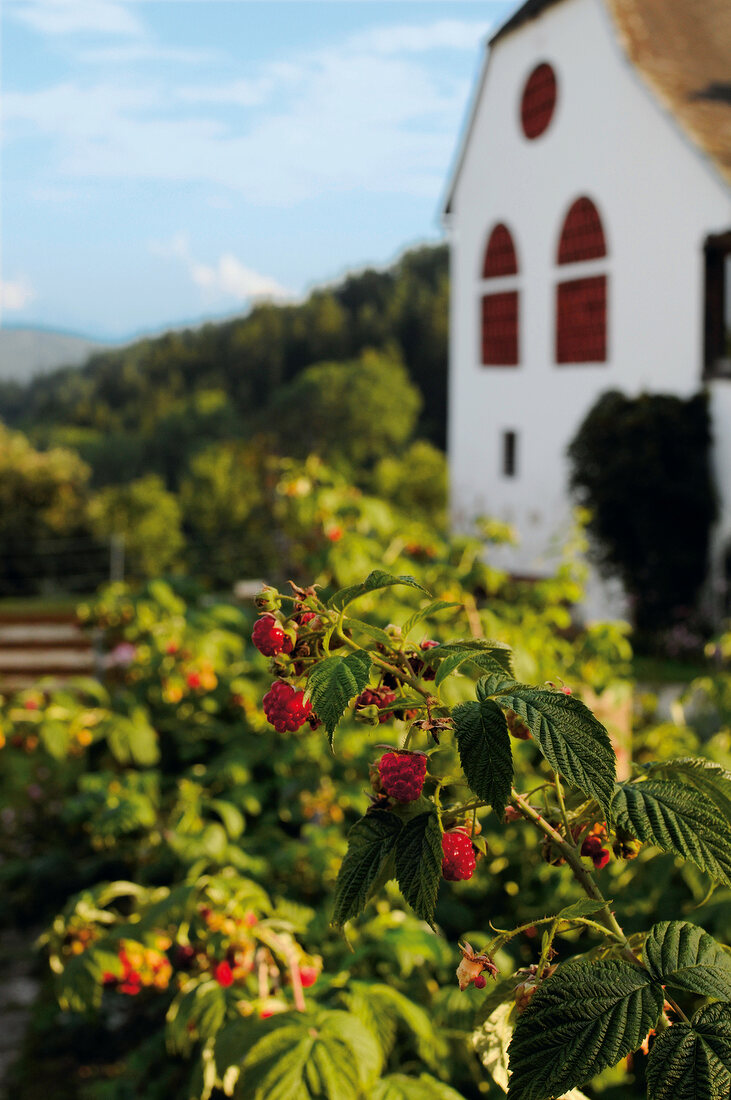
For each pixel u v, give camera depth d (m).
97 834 4.15
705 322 15.71
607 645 4.99
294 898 3.73
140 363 81.06
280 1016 2.12
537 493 19.30
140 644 6.07
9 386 90.06
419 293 73.88
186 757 5.19
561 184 18.39
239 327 76.94
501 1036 1.49
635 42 16.86
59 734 4.85
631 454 15.52
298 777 4.58
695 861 1.28
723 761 3.73
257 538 29.89
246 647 5.94
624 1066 2.41
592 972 1.24
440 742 1.40
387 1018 2.32
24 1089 4.59
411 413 61.62
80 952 2.99
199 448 64.88
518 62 19.27
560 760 1.22
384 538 5.64
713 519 15.57
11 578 24.50
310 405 59.66
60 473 28.38
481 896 3.66
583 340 18.14
